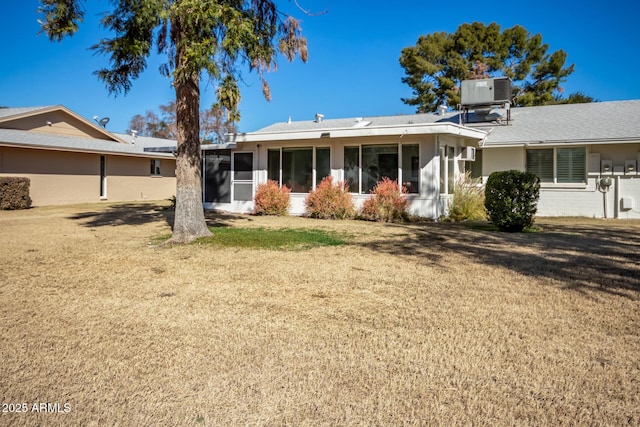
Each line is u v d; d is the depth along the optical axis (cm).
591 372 320
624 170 1452
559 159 1538
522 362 338
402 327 416
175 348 368
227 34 790
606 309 465
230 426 257
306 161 1547
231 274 635
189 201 936
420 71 3366
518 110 1961
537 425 257
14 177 1828
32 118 2211
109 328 416
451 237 1006
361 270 661
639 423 257
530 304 484
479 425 257
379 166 1427
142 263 714
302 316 449
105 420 264
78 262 724
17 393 295
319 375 318
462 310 465
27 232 1110
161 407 277
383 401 283
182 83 907
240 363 339
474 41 3262
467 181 1509
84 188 2245
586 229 1151
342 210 1412
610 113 1683
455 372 322
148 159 2673
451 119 1933
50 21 861
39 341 383
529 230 1115
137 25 891
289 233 1060
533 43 3266
